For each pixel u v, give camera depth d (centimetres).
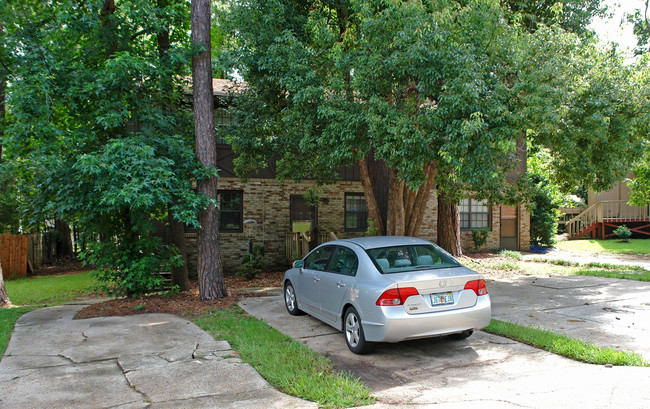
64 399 449
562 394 434
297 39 1061
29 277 1689
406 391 457
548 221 2122
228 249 1567
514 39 891
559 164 1152
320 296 696
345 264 652
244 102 1210
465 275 570
